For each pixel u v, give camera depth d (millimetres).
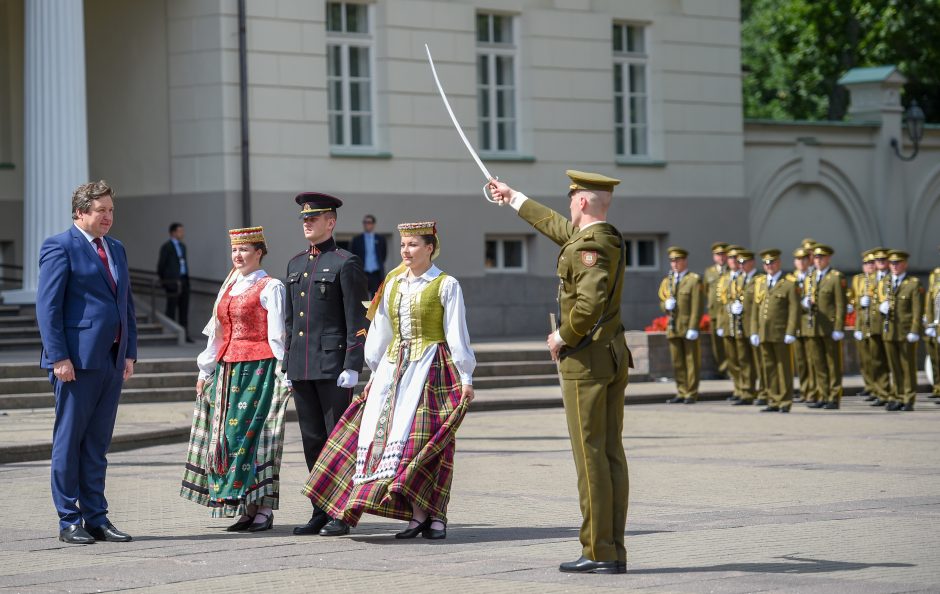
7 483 13586
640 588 8281
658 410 22297
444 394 10305
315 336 10695
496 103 32500
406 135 30922
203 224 29031
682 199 34594
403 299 10391
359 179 30219
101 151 30500
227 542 10156
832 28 47156
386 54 30672
